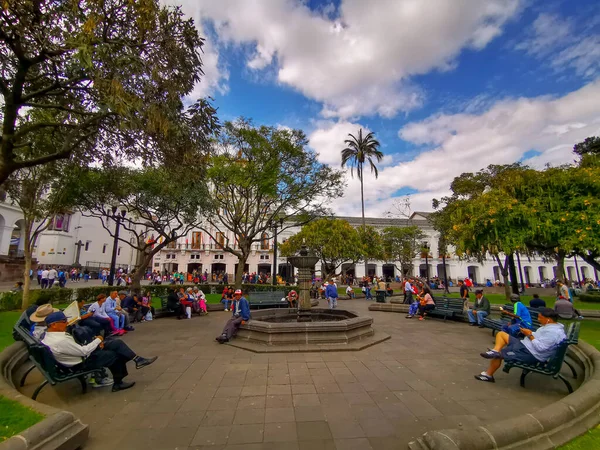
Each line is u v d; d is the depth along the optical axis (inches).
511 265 611.5
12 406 124.1
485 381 182.4
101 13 227.0
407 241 1268.5
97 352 170.4
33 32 227.3
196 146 316.8
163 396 163.6
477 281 1843.0
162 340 300.4
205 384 180.4
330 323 266.2
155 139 295.6
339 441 118.6
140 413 143.9
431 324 387.5
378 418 136.9
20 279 991.6
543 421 112.1
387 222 1800.0
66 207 563.8
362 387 173.5
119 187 581.0
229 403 153.9
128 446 116.0
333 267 975.0
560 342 159.6
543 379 184.5
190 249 1642.5
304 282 348.2
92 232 1605.6
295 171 682.8
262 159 623.5
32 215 441.4
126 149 333.1
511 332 248.7
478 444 98.7
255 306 560.1
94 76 228.7
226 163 641.6
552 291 932.0
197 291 509.7
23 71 227.8
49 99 311.9
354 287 1318.9
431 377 189.6
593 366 170.7
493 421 133.3
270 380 185.5
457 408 146.4
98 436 123.6
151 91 257.4
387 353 244.7
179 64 273.6
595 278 1929.1
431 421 133.8
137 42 257.6
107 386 180.2
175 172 339.3
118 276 1072.8
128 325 351.6
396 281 1498.5
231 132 619.8
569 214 314.8
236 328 294.5
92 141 337.4
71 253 1465.3
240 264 729.0
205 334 331.3
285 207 761.0
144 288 738.8
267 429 128.1
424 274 1879.9
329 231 938.1
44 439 102.3
